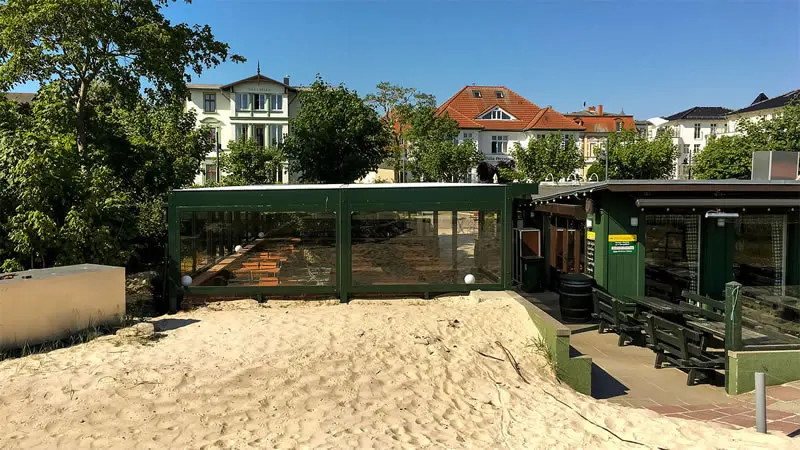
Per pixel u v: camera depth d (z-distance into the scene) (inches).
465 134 2166.6
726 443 202.8
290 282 376.5
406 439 193.6
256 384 223.3
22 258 364.5
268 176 1545.3
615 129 2859.3
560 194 467.2
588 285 413.7
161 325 305.9
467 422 212.1
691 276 426.3
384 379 237.5
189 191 372.8
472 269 379.6
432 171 1656.0
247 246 377.1
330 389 225.1
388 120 1807.3
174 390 213.8
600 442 200.2
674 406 259.0
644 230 414.3
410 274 377.4
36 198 352.8
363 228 375.6
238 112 2022.6
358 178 1031.6
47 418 190.5
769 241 426.3
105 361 238.2
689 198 401.7
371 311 338.3
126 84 641.0
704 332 321.7
